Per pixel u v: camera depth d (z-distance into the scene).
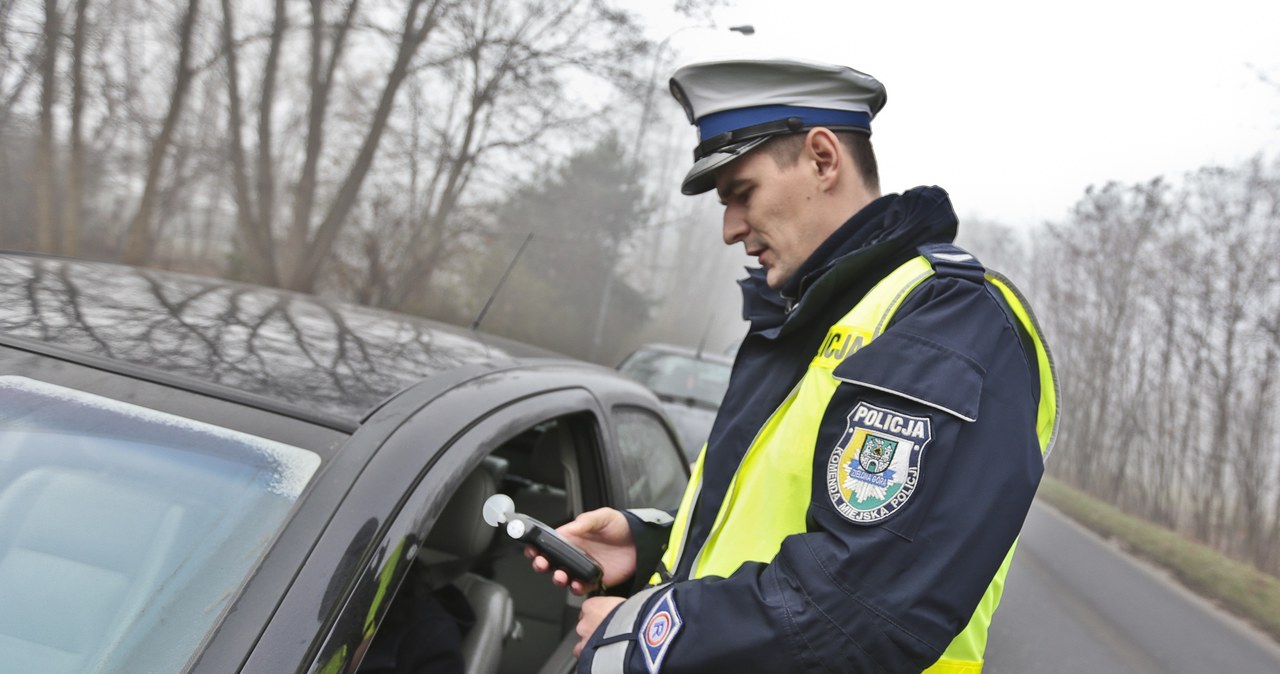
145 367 1.34
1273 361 17.53
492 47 14.95
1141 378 21.97
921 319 1.07
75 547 1.14
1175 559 10.30
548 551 1.27
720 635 1.02
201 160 15.41
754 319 1.37
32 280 1.61
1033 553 9.02
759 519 1.16
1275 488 17.06
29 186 14.80
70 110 13.95
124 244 16.73
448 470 1.36
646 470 2.59
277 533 1.15
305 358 1.51
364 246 16.59
